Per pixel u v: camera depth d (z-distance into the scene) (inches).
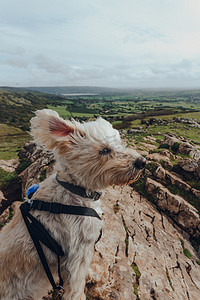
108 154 14.9
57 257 13.7
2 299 13.4
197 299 32.9
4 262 13.4
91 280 26.9
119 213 49.8
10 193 130.1
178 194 70.2
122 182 15.0
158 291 29.5
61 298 16.0
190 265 43.2
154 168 81.5
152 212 60.8
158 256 39.7
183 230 60.1
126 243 38.3
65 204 14.3
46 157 101.3
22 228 14.1
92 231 14.4
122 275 29.5
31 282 13.7
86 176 14.6
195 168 76.9
